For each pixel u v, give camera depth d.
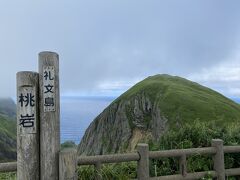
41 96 5.26
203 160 8.69
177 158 8.59
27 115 5.22
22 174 5.20
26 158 5.19
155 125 64.06
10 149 119.00
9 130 145.00
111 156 7.16
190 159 8.65
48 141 5.21
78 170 7.01
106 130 81.62
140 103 76.12
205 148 8.33
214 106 60.41
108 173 7.22
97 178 6.98
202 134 9.30
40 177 5.24
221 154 8.42
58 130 5.32
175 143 9.20
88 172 7.00
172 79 85.62
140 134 68.81
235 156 9.14
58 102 5.36
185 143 9.11
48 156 5.21
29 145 5.20
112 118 81.75
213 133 9.40
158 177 7.73
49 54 5.27
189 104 60.91
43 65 5.25
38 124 5.29
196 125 9.63
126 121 75.56
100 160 7.04
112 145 74.62
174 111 61.00
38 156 5.26
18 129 5.25
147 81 86.81
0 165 6.19
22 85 5.23
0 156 111.75
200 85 82.75
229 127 10.00
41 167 5.23
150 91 76.50
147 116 72.56
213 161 8.52
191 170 8.46
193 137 9.34
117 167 7.90
